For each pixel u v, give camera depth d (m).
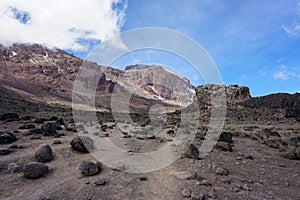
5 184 5.76
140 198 5.12
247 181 6.34
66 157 8.55
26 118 22.98
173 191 5.53
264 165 8.31
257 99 54.09
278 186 6.04
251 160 9.05
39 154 7.87
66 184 5.86
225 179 6.26
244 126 26.97
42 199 4.90
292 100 47.44
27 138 12.10
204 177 6.57
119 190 5.57
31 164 6.42
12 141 10.91
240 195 5.28
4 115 21.86
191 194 5.19
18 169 6.76
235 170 7.48
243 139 15.91
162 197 5.18
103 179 6.07
